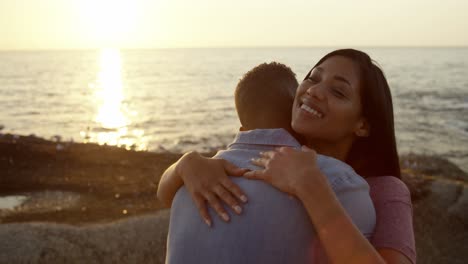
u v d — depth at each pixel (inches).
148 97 1870.1
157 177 419.5
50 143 530.6
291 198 49.9
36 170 437.7
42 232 225.5
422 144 847.1
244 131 59.9
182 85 2477.9
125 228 234.2
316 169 50.8
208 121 1161.4
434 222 254.1
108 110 1476.4
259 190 50.6
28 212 326.3
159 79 2999.5
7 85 2551.7
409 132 959.0
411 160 573.9
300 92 67.1
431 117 1173.1
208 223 51.2
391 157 74.5
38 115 1371.8
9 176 413.7
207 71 3895.2
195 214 53.2
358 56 68.8
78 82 2859.3
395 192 63.8
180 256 52.5
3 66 5068.9
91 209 327.9
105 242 220.1
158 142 902.4
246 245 48.8
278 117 62.6
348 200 52.2
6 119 1283.2
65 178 411.2
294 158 51.7
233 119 1194.0
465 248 230.4
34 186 391.2
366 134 71.3
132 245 218.8
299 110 65.7
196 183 53.7
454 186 299.4
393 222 59.2
